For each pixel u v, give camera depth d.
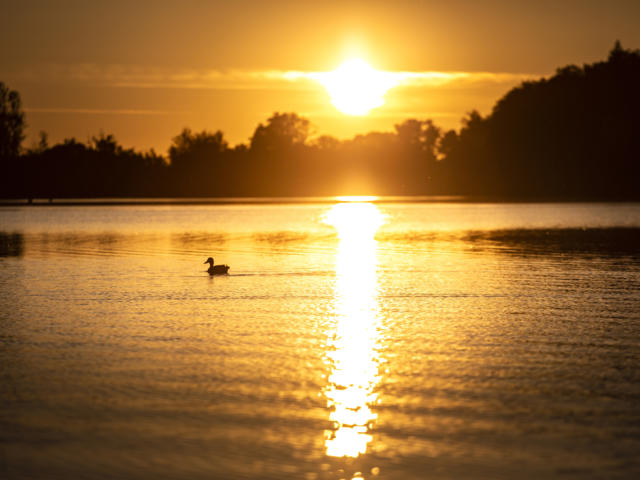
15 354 34.16
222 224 131.25
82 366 32.19
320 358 33.66
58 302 47.66
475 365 32.38
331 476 21.89
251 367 32.16
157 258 74.00
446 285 54.97
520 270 63.66
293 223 134.88
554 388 29.20
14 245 89.12
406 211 182.75
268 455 23.30
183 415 26.44
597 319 41.91
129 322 41.34
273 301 48.25
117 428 25.30
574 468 22.34
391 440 24.39
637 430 24.97
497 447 23.77
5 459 23.02
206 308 45.66
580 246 86.69
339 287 54.12
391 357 33.75
